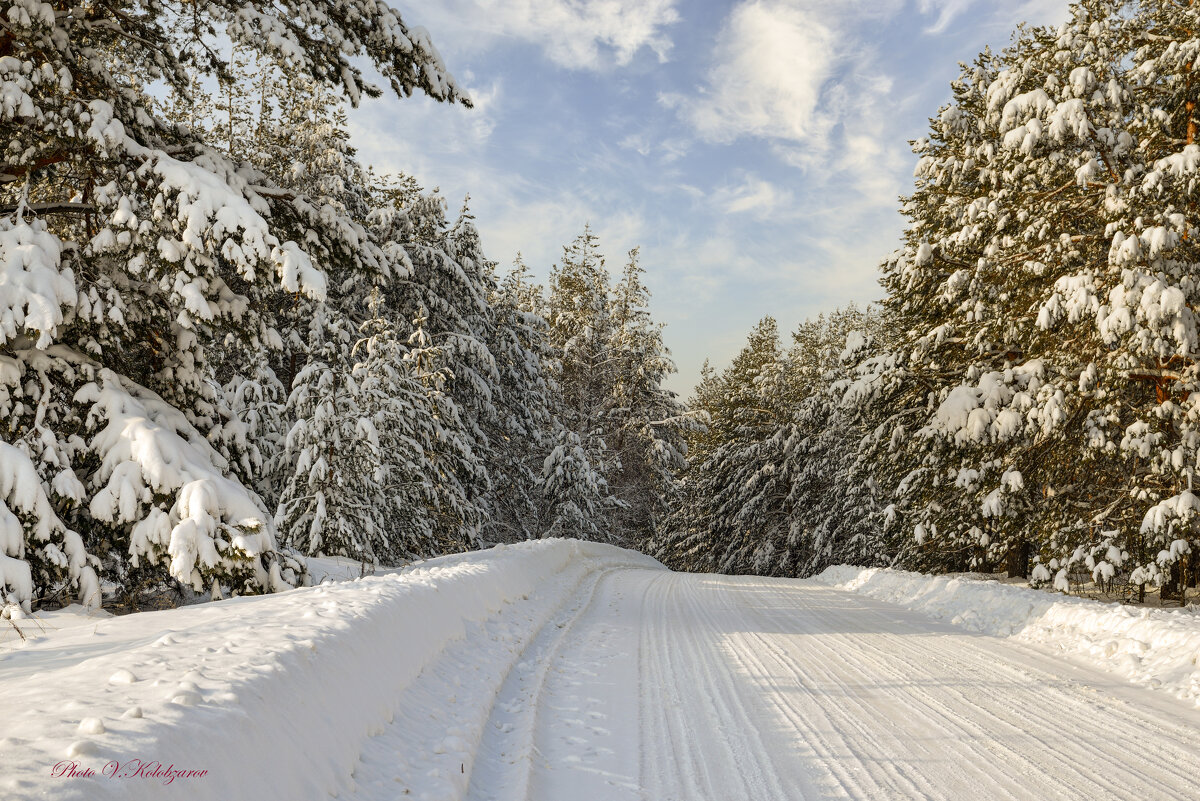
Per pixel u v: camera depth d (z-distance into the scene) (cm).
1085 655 841
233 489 787
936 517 1803
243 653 397
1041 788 436
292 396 1331
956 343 1728
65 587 718
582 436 3341
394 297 2181
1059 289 1266
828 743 508
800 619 1106
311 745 351
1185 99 1271
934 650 867
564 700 603
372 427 1267
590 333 3591
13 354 771
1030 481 1517
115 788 228
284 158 2073
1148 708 613
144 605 817
